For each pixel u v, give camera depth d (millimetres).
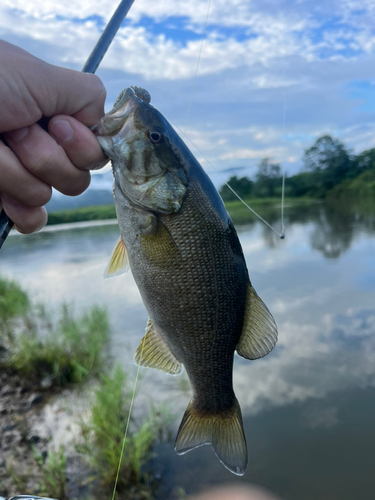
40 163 153
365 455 427
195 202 207
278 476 409
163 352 230
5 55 139
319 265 1234
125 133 195
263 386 570
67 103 158
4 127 145
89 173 172
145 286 208
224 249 213
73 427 480
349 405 511
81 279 1367
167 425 482
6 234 178
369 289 942
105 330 764
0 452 438
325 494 385
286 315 821
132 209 204
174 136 208
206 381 228
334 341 688
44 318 916
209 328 217
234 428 233
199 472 419
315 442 449
